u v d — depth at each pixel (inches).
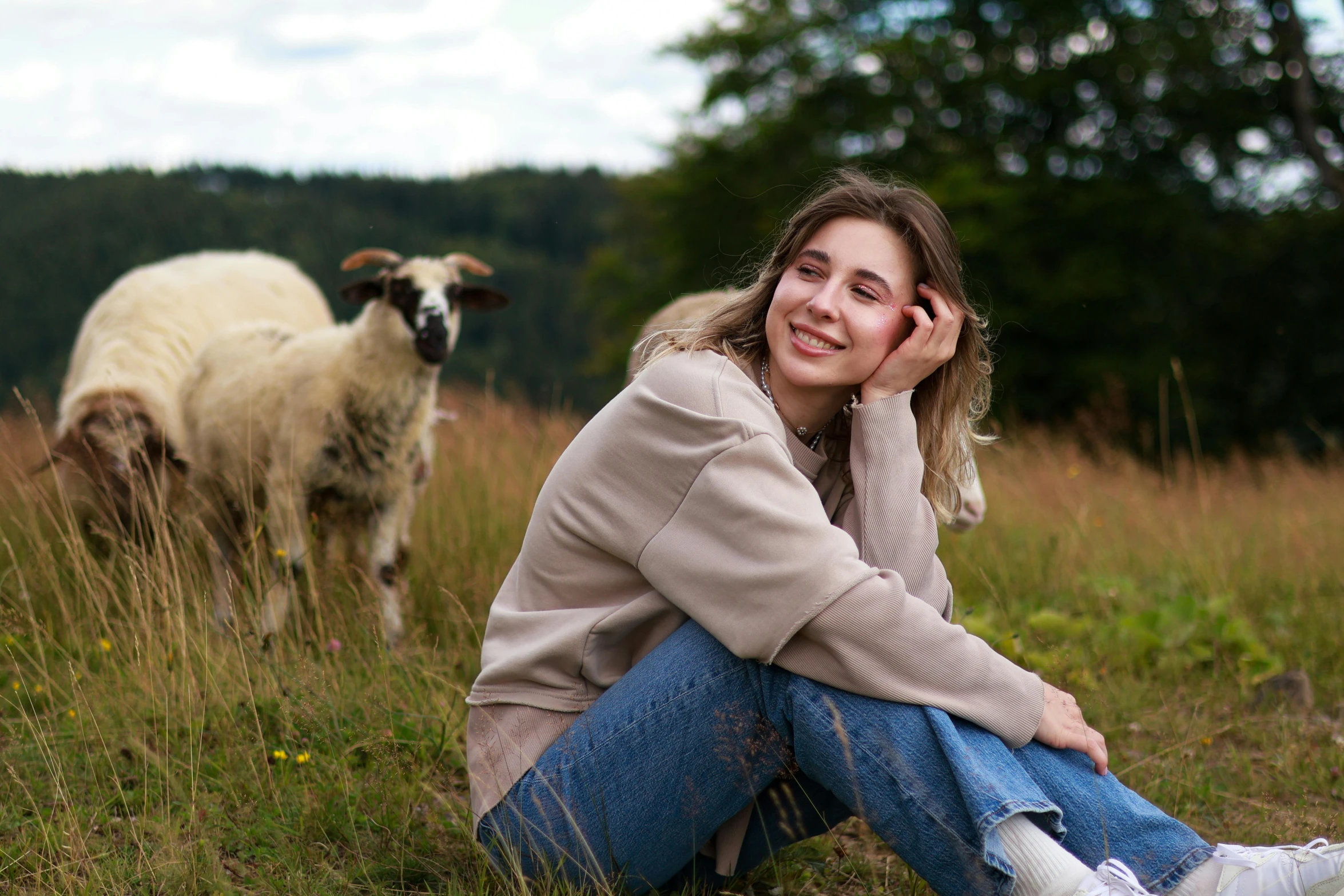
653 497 76.1
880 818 70.1
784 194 813.9
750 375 83.7
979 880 67.1
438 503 202.5
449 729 112.7
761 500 72.1
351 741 108.8
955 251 83.9
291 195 2003.0
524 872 79.0
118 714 112.2
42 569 141.3
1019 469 268.2
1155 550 203.3
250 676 117.6
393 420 171.3
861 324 80.0
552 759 76.9
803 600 70.0
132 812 97.7
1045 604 177.9
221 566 159.3
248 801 99.5
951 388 88.4
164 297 220.8
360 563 177.6
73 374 224.4
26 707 118.3
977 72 808.9
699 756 74.4
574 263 2748.5
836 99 877.8
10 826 91.4
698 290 903.7
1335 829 98.6
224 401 176.2
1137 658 151.4
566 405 253.1
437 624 157.2
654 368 80.0
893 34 847.1
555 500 80.0
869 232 81.1
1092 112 794.8
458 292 182.1
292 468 167.2
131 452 175.6
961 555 182.7
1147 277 740.7
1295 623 169.3
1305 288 758.5
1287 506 252.8
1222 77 758.5
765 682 73.7
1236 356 772.6
